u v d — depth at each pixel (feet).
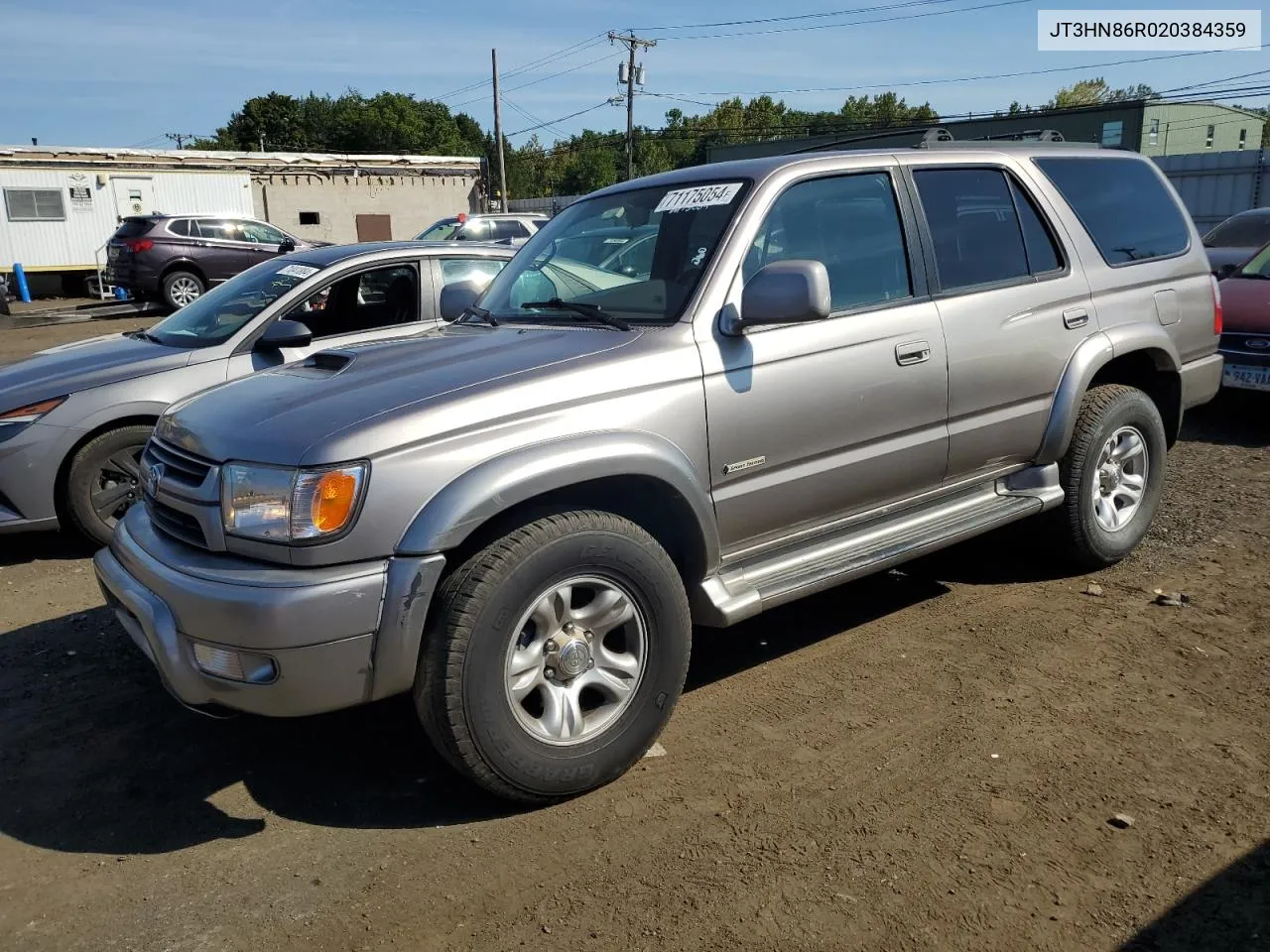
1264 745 10.91
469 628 9.36
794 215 12.39
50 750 11.85
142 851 9.85
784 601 11.67
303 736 12.00
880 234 13.06
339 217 105.60
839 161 12.94
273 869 9.49
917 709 12.03
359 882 9.25
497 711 9.61
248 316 19.54
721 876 9.13
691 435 10.91
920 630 14.34
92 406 18.10
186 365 18.78
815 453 12.03
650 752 11.32
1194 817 9.70
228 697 9.40
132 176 89.45
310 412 9.87
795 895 8.82
